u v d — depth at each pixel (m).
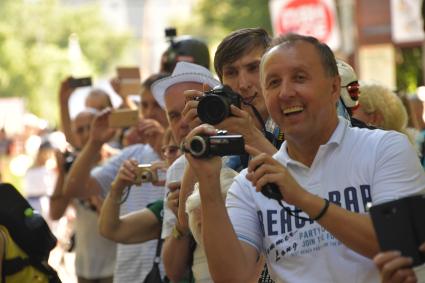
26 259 9.88
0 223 9.81
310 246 7.36
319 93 7.35
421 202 6.48
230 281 7.33
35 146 44.44
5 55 109.12
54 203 15.88
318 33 29.41
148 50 142.25
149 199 12.45
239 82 9.43
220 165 7.21
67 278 21.34
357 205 7.38
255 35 9.49
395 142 7.45
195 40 13.69
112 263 15.32
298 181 7.53
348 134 7.54
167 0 150.12
